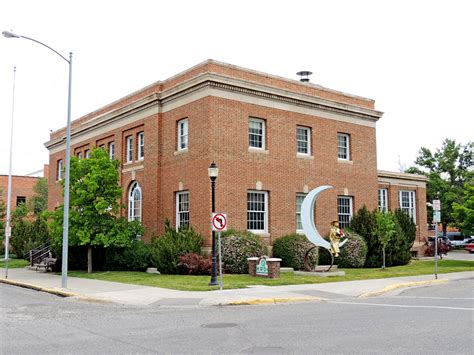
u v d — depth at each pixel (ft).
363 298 53.67
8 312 46.03
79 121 127.75
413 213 132.77
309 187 97.09
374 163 110.52
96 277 79.25
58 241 87.76
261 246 81.10
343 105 104.01
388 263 96.68
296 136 96.63
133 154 102.53
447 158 209.97
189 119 88.69
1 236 131.54
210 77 84.17
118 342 31.22
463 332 32.27
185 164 88.63
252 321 38.45
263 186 89.71
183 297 53.06
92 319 41.11
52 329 36.50
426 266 96.53
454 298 51.80
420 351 26.99
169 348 29.09
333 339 30.68
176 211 90.99
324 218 99.09
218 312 44.16
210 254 81.10
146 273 83.25
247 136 88.63
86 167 88.63
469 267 93.35
